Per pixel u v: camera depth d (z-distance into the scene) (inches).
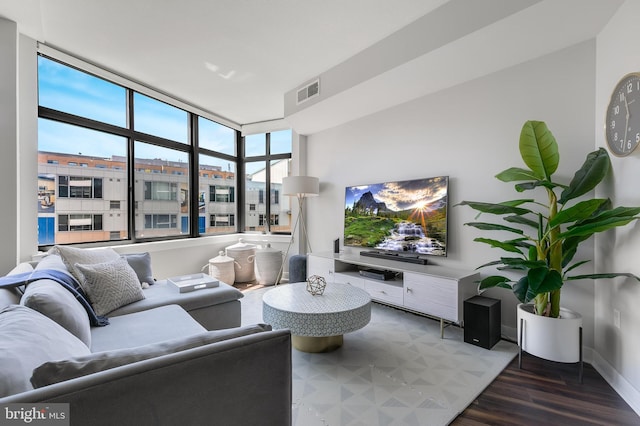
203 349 33.9
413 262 124.7
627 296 70.1
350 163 159.6
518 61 99.5
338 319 82.7
